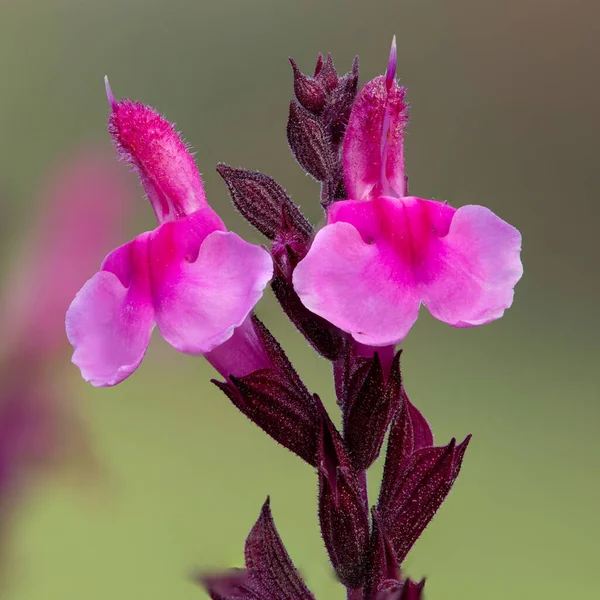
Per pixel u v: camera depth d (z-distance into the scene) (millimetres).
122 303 254
